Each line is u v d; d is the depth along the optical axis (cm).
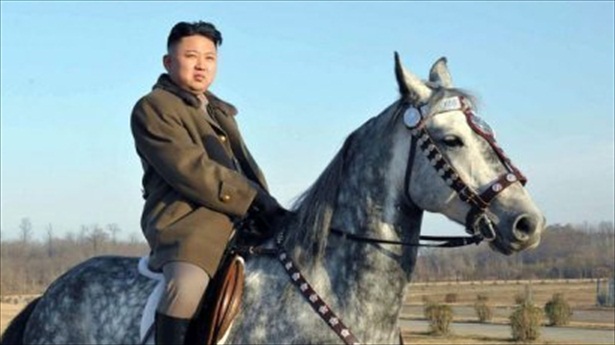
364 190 475
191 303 464
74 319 529
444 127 449
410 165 458
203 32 514
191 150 478
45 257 9419
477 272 11156
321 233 473
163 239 478
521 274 10831
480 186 438
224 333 466
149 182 507
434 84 475
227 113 537
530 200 435
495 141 449
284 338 463
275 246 488
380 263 466
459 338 3772
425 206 457
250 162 534
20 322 568
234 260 475
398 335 482
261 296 475
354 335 461
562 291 7812
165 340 465
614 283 6738
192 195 475
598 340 3444
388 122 473
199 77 512
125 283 520
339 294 468
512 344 3416
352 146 489
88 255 9050
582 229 12181
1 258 9200
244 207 479
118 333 506
